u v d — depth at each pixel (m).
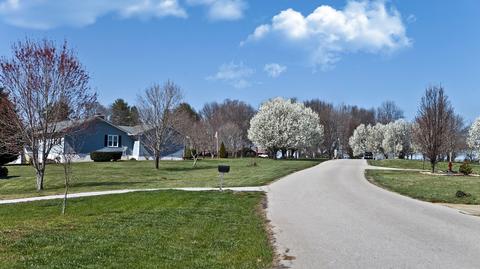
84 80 39.47
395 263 8.70
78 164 45.41
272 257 9.18
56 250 8.94
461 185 25.66
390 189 24.00
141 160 54.69
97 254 8.72
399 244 10.45
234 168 41.28
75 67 26.36
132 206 17.78
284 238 11.20
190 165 46.50
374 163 52.62
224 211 15.86
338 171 36.34
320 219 14.18
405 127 85.06
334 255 9.38
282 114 63.06
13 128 26.22
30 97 25.55
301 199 19.23
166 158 61.72
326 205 17.42
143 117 45.03
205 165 46.84
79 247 9.30
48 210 17.62
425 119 38.28
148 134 44.62
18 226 12.20
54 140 26.78
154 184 27.16
